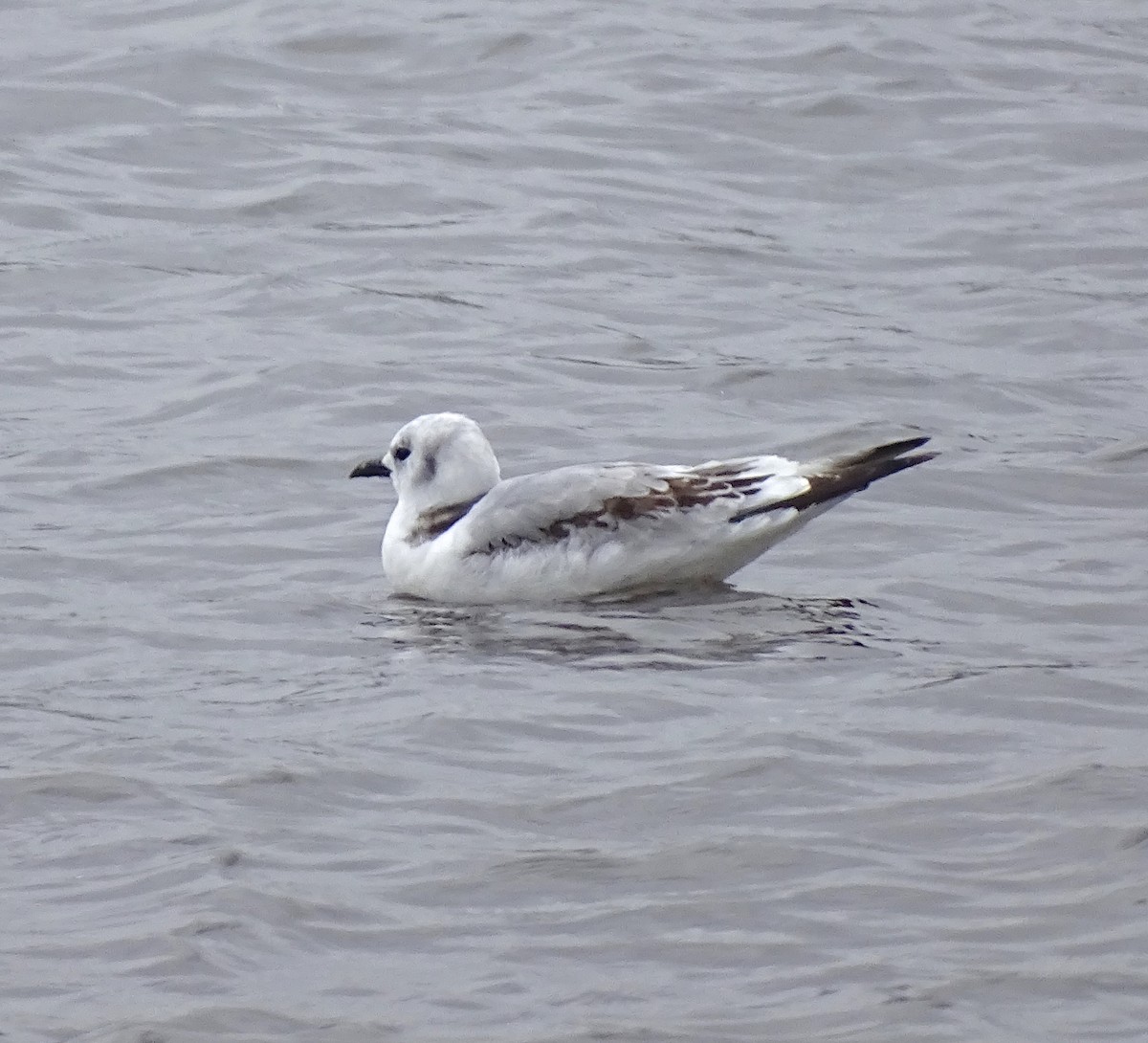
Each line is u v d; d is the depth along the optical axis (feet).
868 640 45.68
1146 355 68.69
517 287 74.95
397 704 42.06
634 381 66.44
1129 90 94.79
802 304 73.51
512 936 32.86
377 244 79.05
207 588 50.21
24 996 31.09
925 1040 29.86
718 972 31.81
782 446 61.11
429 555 49.29
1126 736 40.29
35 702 42.57
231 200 83.51
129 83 94.84
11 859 35.42
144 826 36.55
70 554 52.06
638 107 92.94
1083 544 52.44
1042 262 77.36
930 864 35.04
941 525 53.93
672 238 79.77
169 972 31.68
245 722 41.27
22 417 63.05
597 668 44.09
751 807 37.19
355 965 32.04
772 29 101.91
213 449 60.13
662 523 48.21
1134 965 31.71
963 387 65.46
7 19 103.50
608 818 36.88
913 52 98.43
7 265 76.23
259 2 105.09
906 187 85.35
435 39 100.01
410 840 36.06
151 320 71.87
